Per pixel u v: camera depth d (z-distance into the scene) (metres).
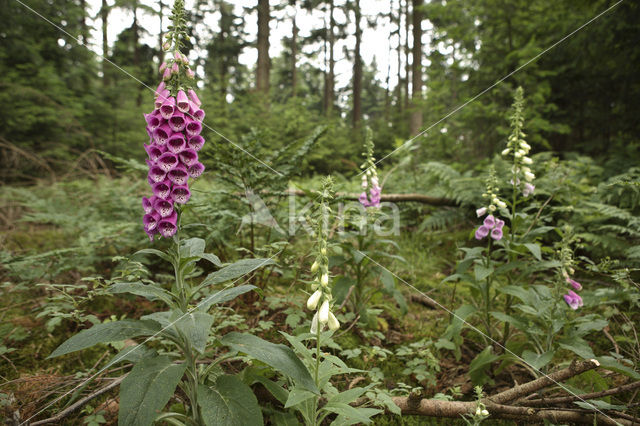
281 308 3.59
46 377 2.46
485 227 3.09
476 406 2.36
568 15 7.45
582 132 8.22
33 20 10.61
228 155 3.94
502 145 7.78
